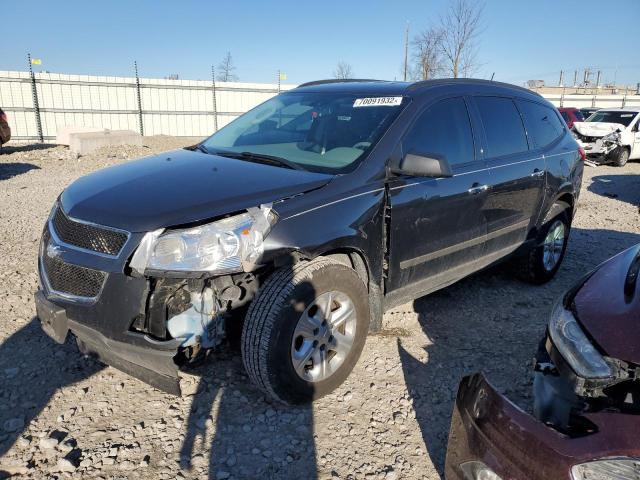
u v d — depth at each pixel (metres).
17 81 19.59
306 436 2.81
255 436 2.80
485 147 4.20
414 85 3.96
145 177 3.17
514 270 5.19
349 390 3.24
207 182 2.99
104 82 21.22
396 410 3.06
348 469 2.60
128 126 22.23
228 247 2.61
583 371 1.93
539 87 56.50
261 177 3.08
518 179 4.41
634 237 7.37
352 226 3.07
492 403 2.05
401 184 3.39
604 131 16.23
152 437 2.77
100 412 2.97
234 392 3.16
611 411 1.79
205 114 23.80
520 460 1.87
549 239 5.16
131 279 2.58
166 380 2.63
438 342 3.91
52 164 13.29
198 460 2.61
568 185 5.14
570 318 2.18
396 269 3.45
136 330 2.63
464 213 3.88
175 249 2.56
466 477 2.08
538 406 2.14
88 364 3.45
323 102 4.11
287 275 2.81
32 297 4.46
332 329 3.02
